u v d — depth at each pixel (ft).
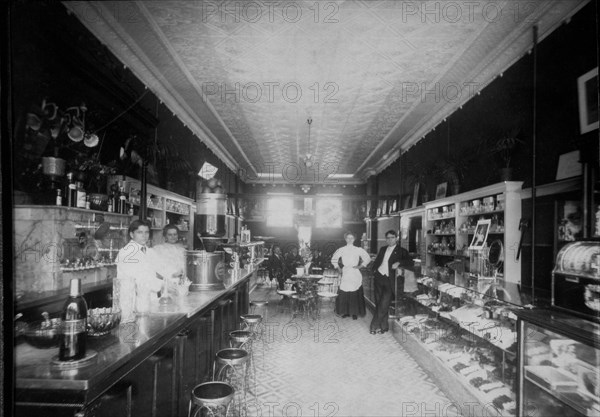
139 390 7.62
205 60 18.16
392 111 25.48
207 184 15.31
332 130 30.76
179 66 18.72
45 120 11.42
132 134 17.24
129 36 15.61
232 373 15.28
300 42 16.39
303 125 29.45
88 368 5.86
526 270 15.81
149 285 10.19
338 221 58.49
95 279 13.51
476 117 20.99
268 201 58.54
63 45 10.92
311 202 58.39
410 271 20.70
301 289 27.78
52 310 11.09
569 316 9.00
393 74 19.48
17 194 10.85
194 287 14.39
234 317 18.54
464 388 12.16
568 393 8.25
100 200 14.07
